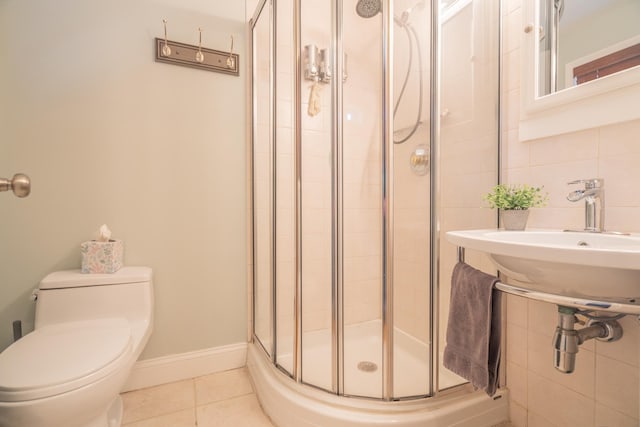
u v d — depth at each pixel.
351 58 1.73
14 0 1.25
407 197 1.34
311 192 1.69
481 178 1.28
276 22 1.49
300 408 1.10
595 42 0.95
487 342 0.79
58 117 1.32
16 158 1.26
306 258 1.68
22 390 0.75
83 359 0.88
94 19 1.37
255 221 1.67
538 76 1.10
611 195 0.91
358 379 1.28
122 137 1.42
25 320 1.28
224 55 1.62
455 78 1.32
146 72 1.46
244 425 1.21
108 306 1.23
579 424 1.00
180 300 1.55
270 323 1.47
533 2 1.11
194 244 1.58
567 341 0.78
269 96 1.57
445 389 1.14
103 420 0.99
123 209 1.43
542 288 0.75
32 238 1.29
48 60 1.30
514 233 0.95
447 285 1.32
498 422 1.20
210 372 1.60
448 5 1.35
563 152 1.04
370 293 1.80
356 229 1.78
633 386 0.87
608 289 0.62
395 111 1.33
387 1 1.11
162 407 1.32
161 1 1.49
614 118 0.88
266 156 1.62
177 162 1.53
